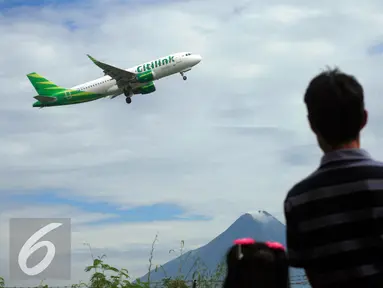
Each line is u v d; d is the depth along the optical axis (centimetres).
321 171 379
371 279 352
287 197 392
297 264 380
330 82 373
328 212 366
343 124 372
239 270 336
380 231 356
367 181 363
